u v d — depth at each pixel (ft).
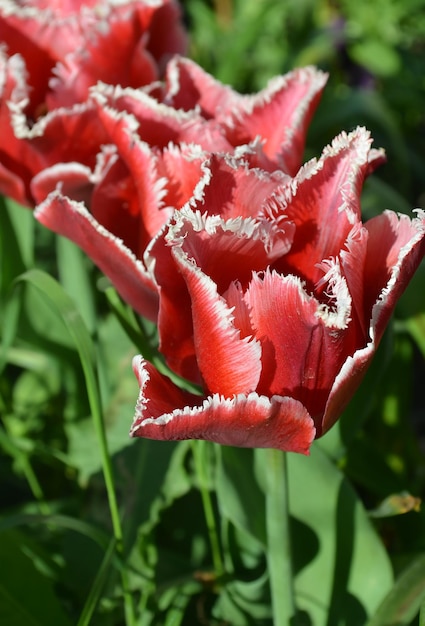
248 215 1.44
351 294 1.40
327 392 1.43
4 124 1.80
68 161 1.84
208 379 1.43
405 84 4.09
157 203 1.53
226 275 1.43
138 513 1.97
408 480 2.46
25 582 1.77
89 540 2.00
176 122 1.58
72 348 2.31
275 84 1.62
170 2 1.97
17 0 2.00
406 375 2.31
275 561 1.62
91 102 1.77
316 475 1.74
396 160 3.66
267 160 1.51
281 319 1.39
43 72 1.92
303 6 4.03
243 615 1.90
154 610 1.90
